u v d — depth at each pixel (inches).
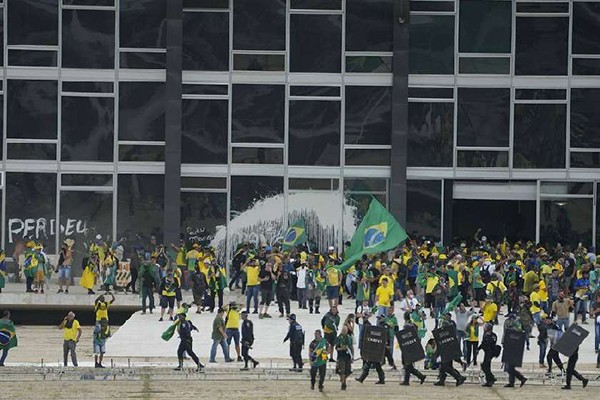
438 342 2960.1
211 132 4559.5
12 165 4527.6
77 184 4537.4
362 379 2977.4
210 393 2859.3
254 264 3782.0
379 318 3174.2
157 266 3944.4
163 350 3324.3
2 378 3034.0
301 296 3902.6
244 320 3093.0
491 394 2881.4
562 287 3959.2
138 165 4544.8
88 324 4124.0
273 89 4566.9
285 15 4562.0
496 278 3700.8
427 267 3873.0
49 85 4534.9
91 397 2815.0
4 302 4060.0
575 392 2920.8
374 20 4566.9
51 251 4532.5
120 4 4539.9
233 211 4562.0
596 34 4574.3
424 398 2810.0
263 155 4569.4
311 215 4571.9
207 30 4552.2
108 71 4537.4
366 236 3823.8
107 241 4534.9
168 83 4498.0
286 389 2910.9
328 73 4569.4
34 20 4532.5
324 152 4574.3
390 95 4569.4
